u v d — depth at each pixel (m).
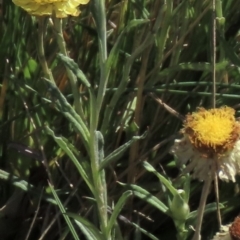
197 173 0.27
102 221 0.31
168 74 0.33
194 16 0.34
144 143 0.34
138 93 0.33
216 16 0.34
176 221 0.31
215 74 0.33
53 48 0.34
